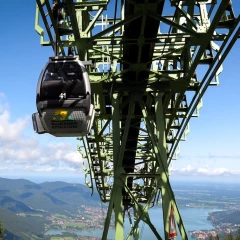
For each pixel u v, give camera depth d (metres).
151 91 13.98
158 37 11.67
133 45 12.20
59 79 8.76
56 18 9.91
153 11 10.25
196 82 14.01
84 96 8.68
